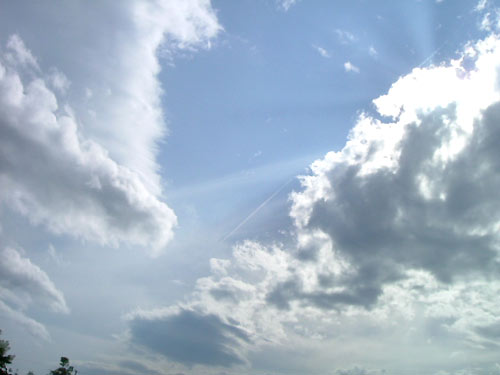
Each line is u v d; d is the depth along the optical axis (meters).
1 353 91.94
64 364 117.62
